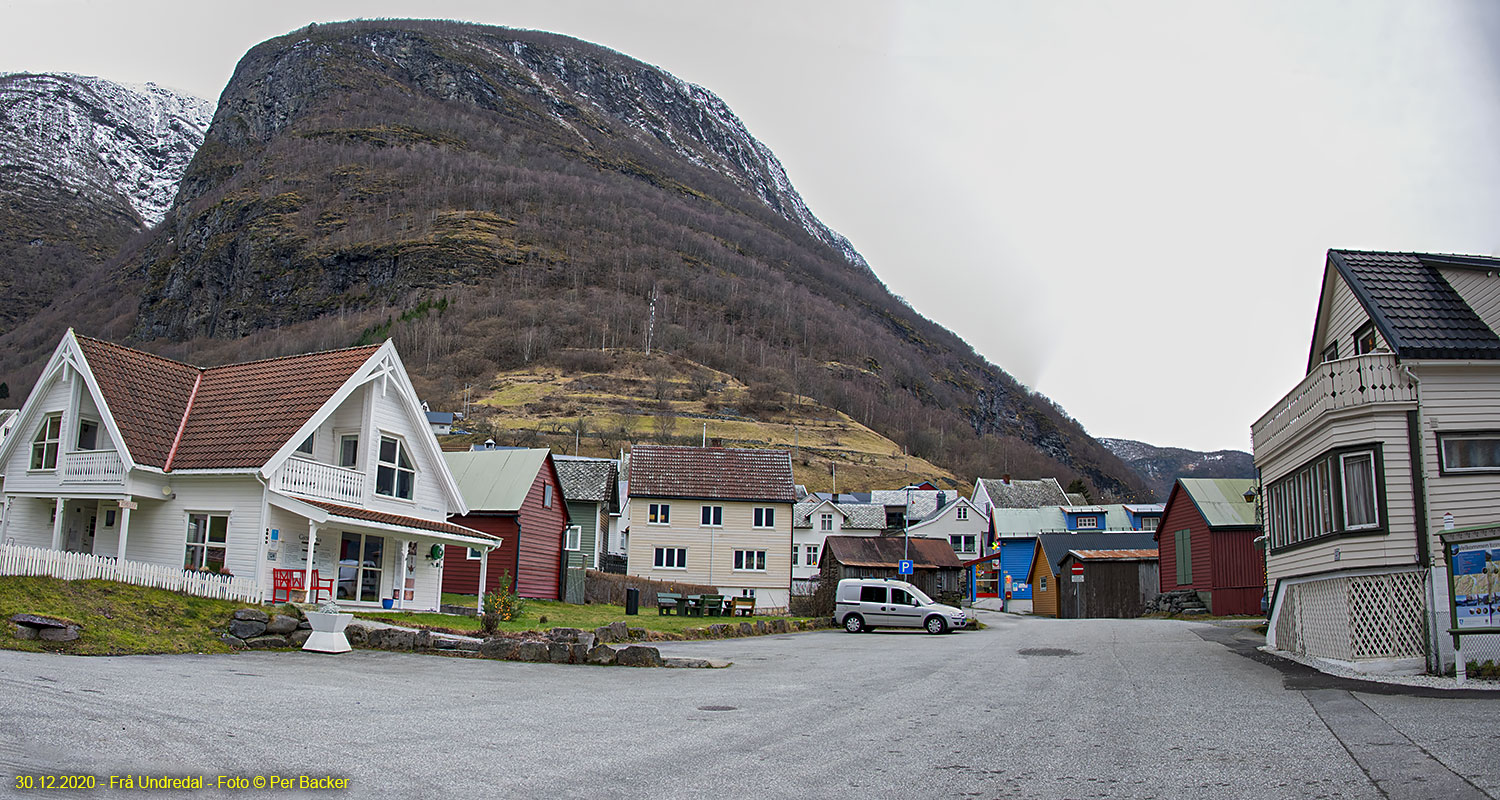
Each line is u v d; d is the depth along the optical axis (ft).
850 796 25.77
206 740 29.37
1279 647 71.36
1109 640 83.20
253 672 46.80
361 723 33.71
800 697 45.06
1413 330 59.98
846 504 294.66
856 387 636.48
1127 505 214.28
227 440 78.74
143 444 77.87
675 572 172.76
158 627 56.54
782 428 479.82
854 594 108.88
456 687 44.91
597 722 36.19
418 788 25.26
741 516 175.83
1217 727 36.37
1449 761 29.30
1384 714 38.70
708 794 25.62
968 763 29.99
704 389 522.06
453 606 94.17
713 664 60.54
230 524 75.92
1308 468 65.31
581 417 449.06
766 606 172.45
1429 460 57.21
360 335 618.03
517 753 29.89
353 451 84.84
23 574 56.18
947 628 104.01
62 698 34.42
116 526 80.89
